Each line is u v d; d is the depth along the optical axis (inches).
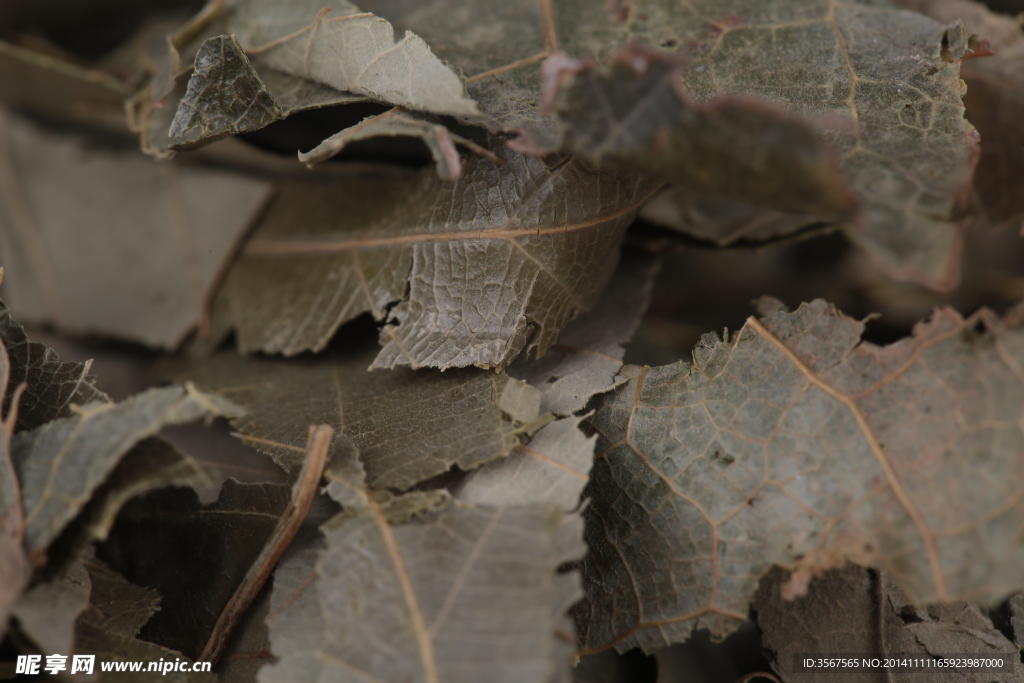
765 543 6.8
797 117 7.1
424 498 6.8
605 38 7.3
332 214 7.8
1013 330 6.7
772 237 7.7
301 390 7.5
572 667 6.9
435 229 7.3
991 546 6.6
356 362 7.6
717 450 7.0
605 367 7.2
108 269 8.2
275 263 7.9
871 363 6.9
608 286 7.6
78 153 8.5
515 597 6.6
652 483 7.0
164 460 6.6
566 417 7.1
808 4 7.3
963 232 6.6
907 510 6.7
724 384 7.0
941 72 7.1
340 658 6.6
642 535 7.0
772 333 7.0
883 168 6.9
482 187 7.2
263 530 7.0
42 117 8.6
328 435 6.9
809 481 6.8
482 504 6.9
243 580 7.0
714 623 6.8
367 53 7.1
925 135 7.0
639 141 6.6
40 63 8.1
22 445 6.7
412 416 7.2
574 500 6.8
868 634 7.0
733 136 6.5
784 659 7.0
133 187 8.3
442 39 7.4
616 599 6.9
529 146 6.8
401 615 6.6
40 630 6.6
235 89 7.2
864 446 6.8
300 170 8.0
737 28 7.3
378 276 7.4
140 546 7.1
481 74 7.2
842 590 7.1
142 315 8.1
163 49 8.3
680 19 7.3
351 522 6.8
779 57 7.2
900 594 7.0
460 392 7.2
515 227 7.1
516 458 7.0
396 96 7.1
